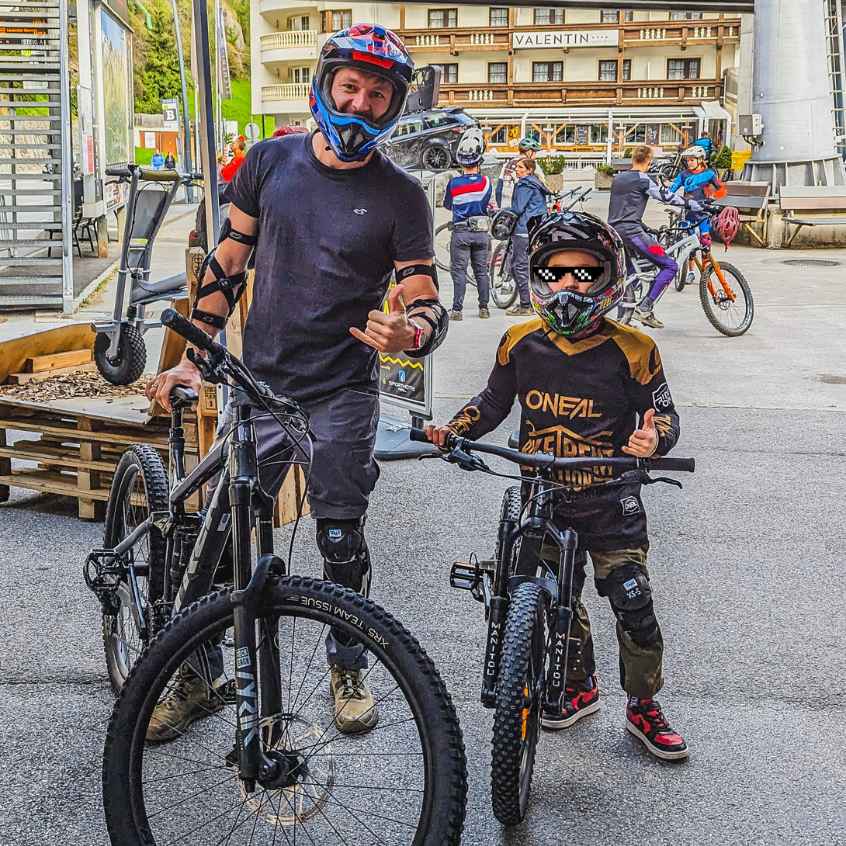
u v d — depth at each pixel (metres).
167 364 5.61
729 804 3.09
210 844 2.80
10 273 15.27
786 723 3.58
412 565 4.97
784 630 4.31
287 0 56.88
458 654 4.05
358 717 3.38
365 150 3.07
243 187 3.31
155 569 3.36
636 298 11.43
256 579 2.42
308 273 3.21
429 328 3.09
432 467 6.59
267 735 2.52
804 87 19.77
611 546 3.23
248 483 2.49
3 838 2.88
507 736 2.74
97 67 17.97
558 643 3.01
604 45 55.03
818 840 2.92
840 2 21.89
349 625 2.41
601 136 56.22
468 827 2.97
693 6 16.27
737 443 7.08
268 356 3.29
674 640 4.21
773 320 11.97
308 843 2.81
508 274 12.66
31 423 5.69
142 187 7.25
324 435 3.27
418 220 3.23
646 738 3.36
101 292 14.12
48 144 12.90
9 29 13.82
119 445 5.66
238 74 78.75
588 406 3.17
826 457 6.79
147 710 2.47
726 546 5.26
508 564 3.04
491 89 56.81
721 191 13.70
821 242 19.75
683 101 55.16
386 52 2.96
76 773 3.22
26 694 3.72
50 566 4.91
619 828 2.97
